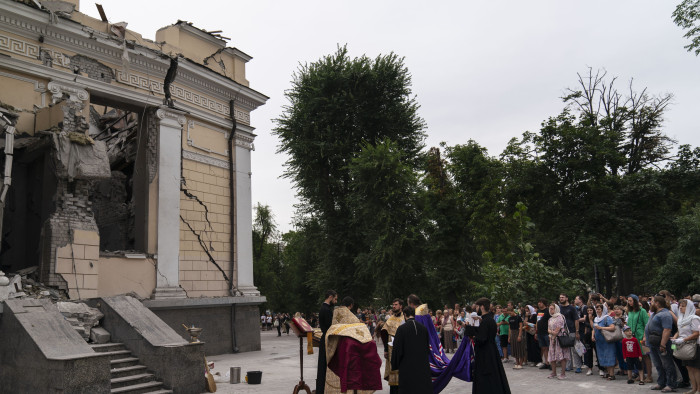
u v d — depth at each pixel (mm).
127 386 9500
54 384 8195
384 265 29172
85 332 10547
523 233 22344
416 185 29828
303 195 34219
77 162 13398
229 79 20422
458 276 29953
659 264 33875
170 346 10094
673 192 31609
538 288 18391
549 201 32281
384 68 32719
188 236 18375
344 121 32750
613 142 31609
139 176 17609
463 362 8484
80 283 13516
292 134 33250
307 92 33062
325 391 8117
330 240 33250
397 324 8883
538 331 13445
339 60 33219
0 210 11344
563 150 31625
